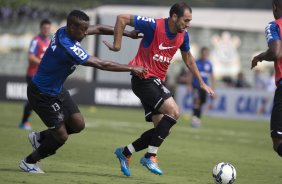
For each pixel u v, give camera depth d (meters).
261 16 112.50
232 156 40.59
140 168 32.22
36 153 27.77
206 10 114.31
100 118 70.44
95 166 31.73
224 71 111.50
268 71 109.19
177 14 27.67
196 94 66.88
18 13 110.56
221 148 45.81
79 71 107.50
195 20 113.31
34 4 109.56
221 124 74.12
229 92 87.12
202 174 31.25
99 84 91.38
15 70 114.38
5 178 26.00
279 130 24.89
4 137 43.53
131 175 29.36
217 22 112.88
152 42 28.27
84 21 26.00
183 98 89.06
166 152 40.56
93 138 46.91
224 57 111.38
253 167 35.34
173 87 90.62
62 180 26.42
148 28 28.09
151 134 28.45
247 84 97.69
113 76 106.62
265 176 31.73
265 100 84.94
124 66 26.52
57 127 27.23
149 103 28.47
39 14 111.31
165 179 28.80
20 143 40.38
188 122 74.56
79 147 40.12
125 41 103.88
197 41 112.12
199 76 30.08
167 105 28.09
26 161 28.06
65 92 27.75
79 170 29.88
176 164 34.81
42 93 27.02
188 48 29.30
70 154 36.25
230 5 169.00
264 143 52.66
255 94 85.62
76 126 27.86
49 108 27.12
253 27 111.88
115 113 80.75
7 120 59.59
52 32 108.31
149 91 28.27
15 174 27.20
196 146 46.00
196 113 67.12
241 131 65.06
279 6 25.25
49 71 26.73
